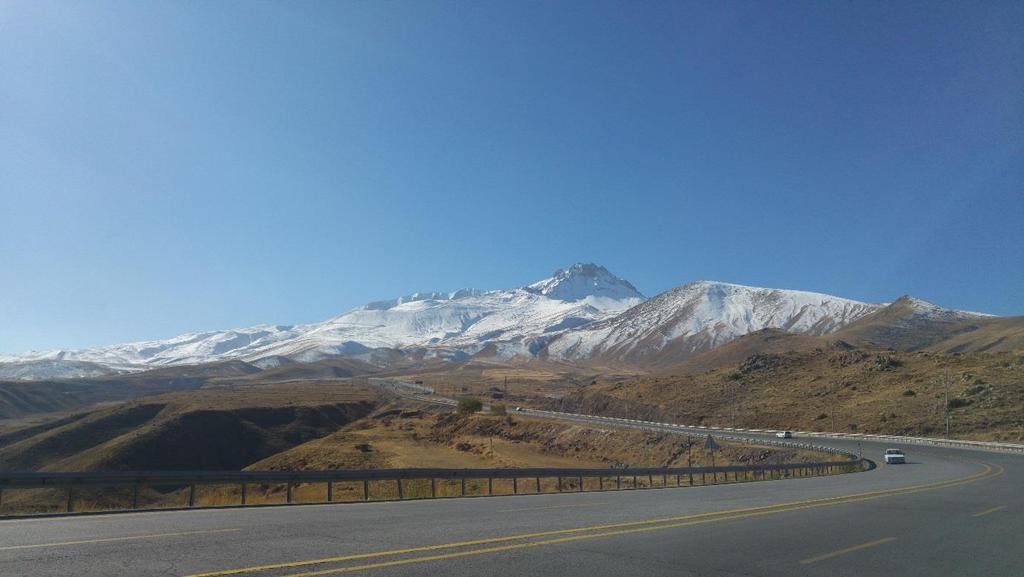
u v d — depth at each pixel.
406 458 59.78
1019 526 15.42
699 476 43.91
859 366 102.62
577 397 135.25
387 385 185.88
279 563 9.84
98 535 12.41
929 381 86.56
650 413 108.19
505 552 11.07
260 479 20.67
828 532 14.05
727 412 97.19
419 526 14.05
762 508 18.20
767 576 9.95
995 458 49.09
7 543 11.43
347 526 14.01
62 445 76.94
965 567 10.89
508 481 39.62
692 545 12.14
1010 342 182.00
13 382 157.62
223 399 114.38
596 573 9.74
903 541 13.17
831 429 79.75
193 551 10.78
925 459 50.28
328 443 70.88
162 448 72.06
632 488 27.88
